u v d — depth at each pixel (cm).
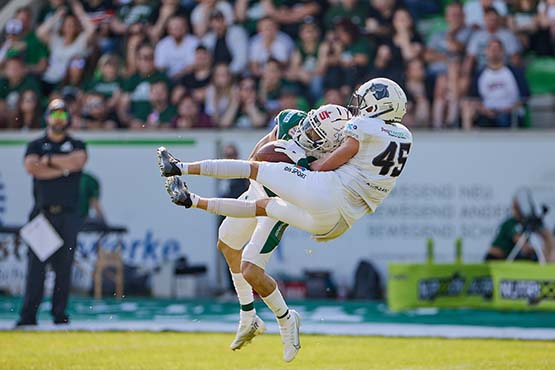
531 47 4053
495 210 3650
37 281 2972
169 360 2289
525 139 3631
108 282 3828
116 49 4341
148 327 2933
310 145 1873
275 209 1798
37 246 2975
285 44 4191
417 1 4234
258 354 2395
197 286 3797
